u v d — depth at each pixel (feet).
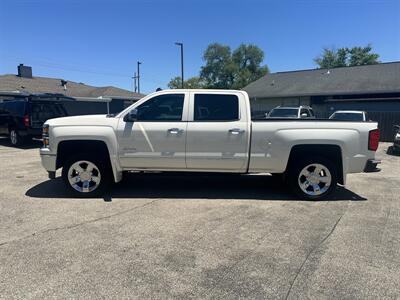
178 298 9.91
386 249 13.21
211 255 12.58
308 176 19.75
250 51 189.98
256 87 105.81
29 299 9.75
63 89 94.79
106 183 19.94
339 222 16.17
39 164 31.30
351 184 24.62
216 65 190.39
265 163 19.42
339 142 18.97
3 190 21.50
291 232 14.84
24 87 86.17
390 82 78.74
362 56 166.40
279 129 19.13
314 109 89.71
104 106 93.91
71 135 19.31
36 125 43.47
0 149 42.37
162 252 12.77
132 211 17.47
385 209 18.35
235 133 19.16
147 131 19.34
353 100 79.77
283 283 10.75
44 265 11.68
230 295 10.08
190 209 17.88
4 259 12.09
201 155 19.39
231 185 23.11
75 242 13.57
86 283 10.61
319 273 11.36
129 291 10.21
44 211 17.37
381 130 66.39
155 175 23.68
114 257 12.34
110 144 19.34
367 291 10.34
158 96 19.71
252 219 16.46
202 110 19.60
